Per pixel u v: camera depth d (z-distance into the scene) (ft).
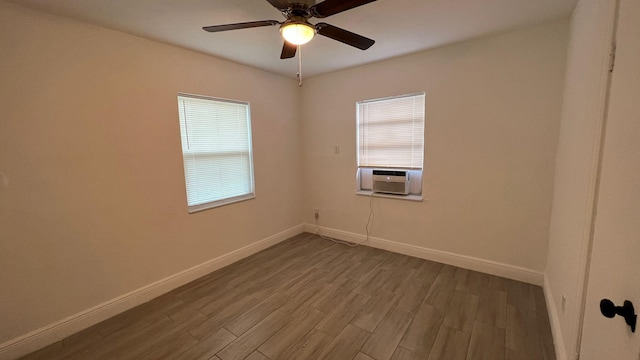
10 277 5.73
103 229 7.04
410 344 5.94
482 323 6.55
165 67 8.06
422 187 9.98
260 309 7.36
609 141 3.28
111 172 7.11
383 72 10.27
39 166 5.99
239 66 10.19
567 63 6.89
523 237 8.30
